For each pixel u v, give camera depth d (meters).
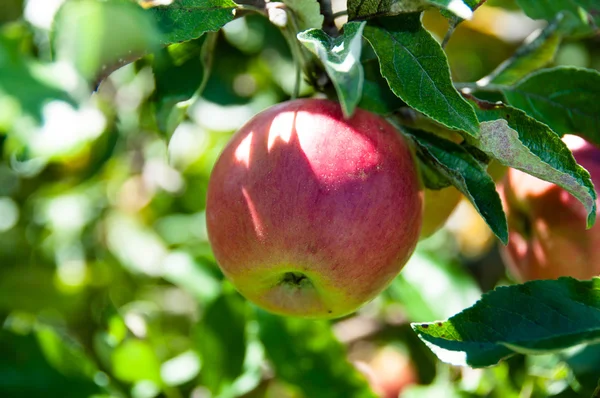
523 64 0.74
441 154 0.66
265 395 0.81
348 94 0.60
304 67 0.68
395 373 0.85
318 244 0.64
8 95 0.54
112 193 1.08
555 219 0.70
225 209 0.65
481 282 0.99
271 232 0.64
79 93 0.56
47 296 0.95
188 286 0.80
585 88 0.70
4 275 0.94
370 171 0.64
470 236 1.07
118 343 0.75
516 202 0.72
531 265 0.72
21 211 1.04
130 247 1.00
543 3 0.76
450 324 0.64
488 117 0.65
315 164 0.64
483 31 0.93
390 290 0.82
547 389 0.76
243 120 0.86
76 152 0.82
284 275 0.66
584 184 0.63
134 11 0.57
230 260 0.65
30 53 0.79
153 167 1.06
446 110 0.63
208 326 0.76
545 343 0.63
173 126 0.71
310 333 0.74
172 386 0.77
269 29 0.86
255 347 0.77
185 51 0.70
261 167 0.64
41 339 0.69
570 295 0.64
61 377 0.69
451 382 0.81
